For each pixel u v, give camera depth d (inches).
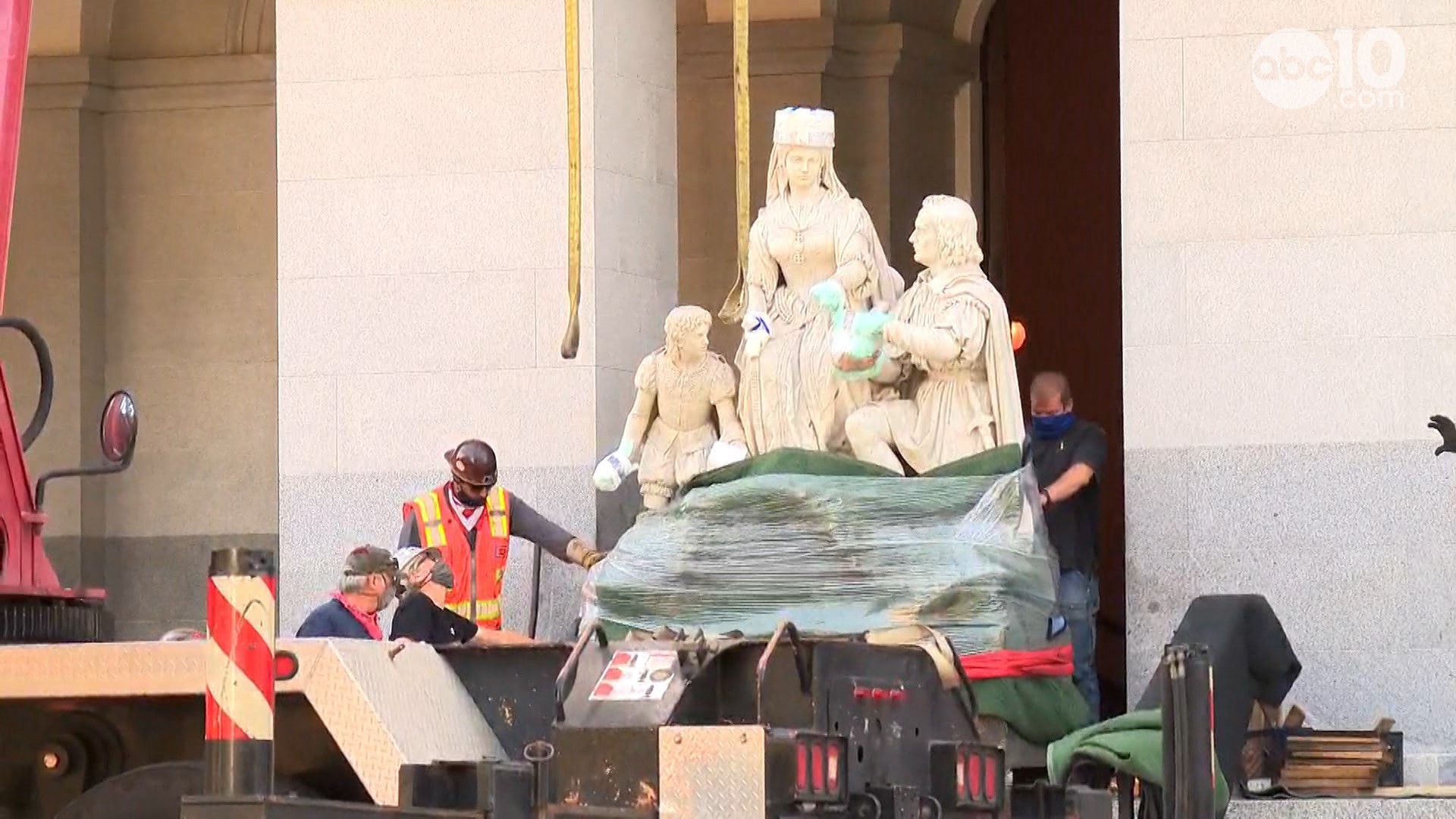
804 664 413.7
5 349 894.4
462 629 540.1
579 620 593.6
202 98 898.1
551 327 663.8
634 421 612.7
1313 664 600.1
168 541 895.1
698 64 874.1
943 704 439.2
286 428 677.3
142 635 891.4
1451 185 604.7
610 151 671.1
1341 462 603.8
